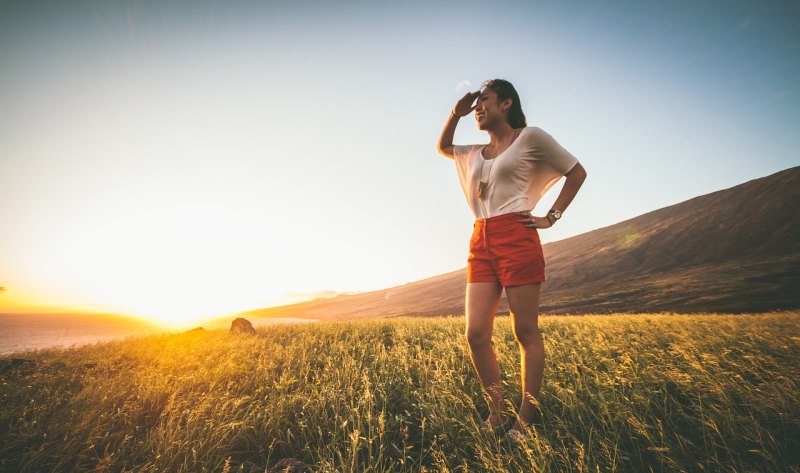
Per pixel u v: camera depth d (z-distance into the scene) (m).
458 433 1.91
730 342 3.52
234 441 1.98
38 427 2.03
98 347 6.52
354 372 3.00
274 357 4.03
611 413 1.93
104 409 2.33
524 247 1.84
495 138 2.13
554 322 7.55
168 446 1.80
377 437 1.93
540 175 1.99
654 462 1.59
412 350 4.08
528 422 1.82
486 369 1.93
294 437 1.96
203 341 6.70
